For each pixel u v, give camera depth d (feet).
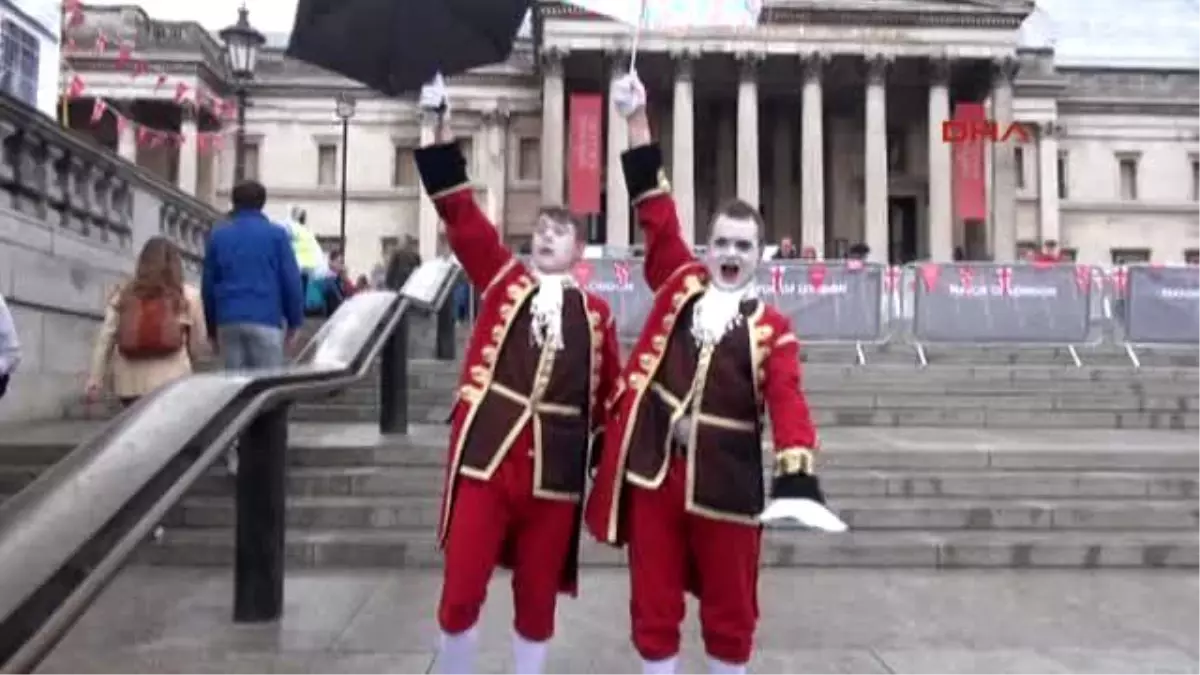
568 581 15.38
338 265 97.04
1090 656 19.22
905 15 190.90
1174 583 25.50
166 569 26.20
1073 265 64.03
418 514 28.58
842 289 62.80
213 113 204.13
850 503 30.12
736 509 13.98
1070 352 62.13
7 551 11.57
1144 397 48.03
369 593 23.75
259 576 21.25
